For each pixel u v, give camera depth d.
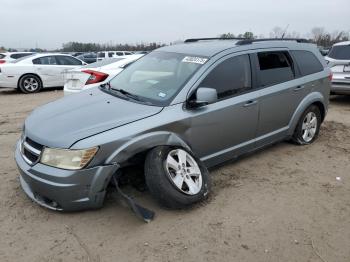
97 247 3.23
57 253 3.15
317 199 4.14
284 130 5.39
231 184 4.45
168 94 4.11
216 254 3.16
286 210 3.88
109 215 3.70
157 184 3.56
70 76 7.41
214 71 4.34
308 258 3.13
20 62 12.97
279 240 3.37
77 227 3.50
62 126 3.64
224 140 4.46
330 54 9.43
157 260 3.07
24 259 3.07
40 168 3.46
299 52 5.59
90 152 3.37
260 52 4.93
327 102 6.14
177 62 4.56
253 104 4.66
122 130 3.55
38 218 3.64
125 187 4.25
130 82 4.68
